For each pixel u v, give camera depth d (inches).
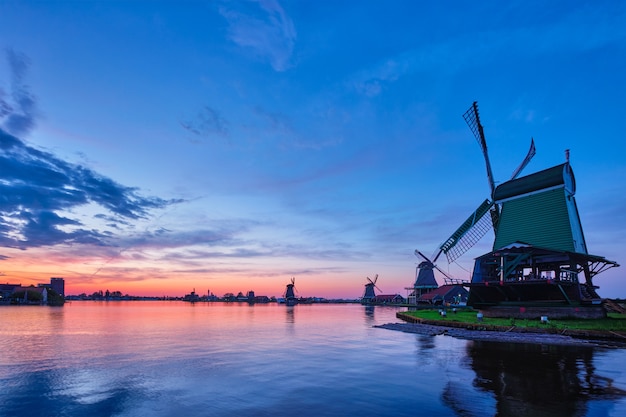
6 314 3905.0
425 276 5118.1
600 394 615.2
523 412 531.5
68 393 673.0
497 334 1460.4
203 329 1956.2
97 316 3476.9
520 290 1877.5
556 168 1927.9
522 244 1883.6
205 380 754.2
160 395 651.5
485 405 565.9
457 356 986.1
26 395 661.3
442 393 634.8
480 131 2544.3
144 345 1299.2
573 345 1174.3
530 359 932.0
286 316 3420.3
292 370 839.1
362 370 829.8
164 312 4530.0
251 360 973.2
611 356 968.3
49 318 3120.1
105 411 572.4
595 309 1675.7
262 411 557.6
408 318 2449.6
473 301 2057.1
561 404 565.0
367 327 2017.7
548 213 1907.0
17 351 1173.1
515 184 2103.8
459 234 2593.5
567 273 1829.5
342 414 538.9
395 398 612.1
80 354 1099.9
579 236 1905.8
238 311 4877.0
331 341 1370.6
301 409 564.4
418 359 954.1
